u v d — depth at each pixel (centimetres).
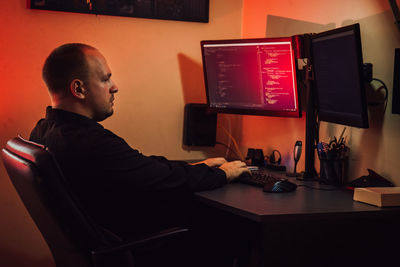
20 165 134
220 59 247
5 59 238
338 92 187
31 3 238
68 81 168
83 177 157
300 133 243
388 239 182
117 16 258
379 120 193
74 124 164
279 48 222
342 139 210
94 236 136
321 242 176
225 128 295
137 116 269
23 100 244
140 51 266
